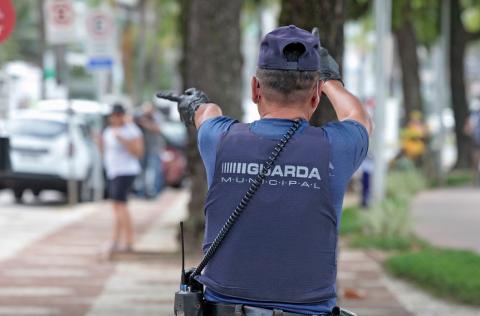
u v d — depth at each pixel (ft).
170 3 198.49
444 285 64.69
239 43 85.05
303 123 24.22
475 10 220.23
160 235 102.94
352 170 24.06
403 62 186.50
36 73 230.68
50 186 136.05
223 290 23.62
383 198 110.22
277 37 24.16
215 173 24.12
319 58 24.50
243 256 23.44
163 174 170.40
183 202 150.41
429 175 171.53
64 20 126.31
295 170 23.53
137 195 153.17
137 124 152.46
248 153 23.86
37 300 63.98
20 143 135.03
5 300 63.87
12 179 135.33
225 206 23.82
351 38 247.70
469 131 189.98
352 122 24.61
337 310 23.80
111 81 220.23
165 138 179.93
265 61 24.17
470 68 443.32
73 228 108.47
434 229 102.37
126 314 59.47
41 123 137.59
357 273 75.46
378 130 110.73
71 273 75.77
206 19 84.23
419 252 79.92
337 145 23.88
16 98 224.33
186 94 26.53
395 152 222.07
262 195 23.45
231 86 84.48
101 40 127.03
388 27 111.86
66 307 61.62
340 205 23.93
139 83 293.84
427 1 175.42
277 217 23.31
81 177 139.74
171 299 64.90
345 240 93.86
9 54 345.31
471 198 140.87
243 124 24.70
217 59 84.12
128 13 301.63
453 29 198.08
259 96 25.14
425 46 196.95
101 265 80.38
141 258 82.69
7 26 56.65
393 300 64.34
